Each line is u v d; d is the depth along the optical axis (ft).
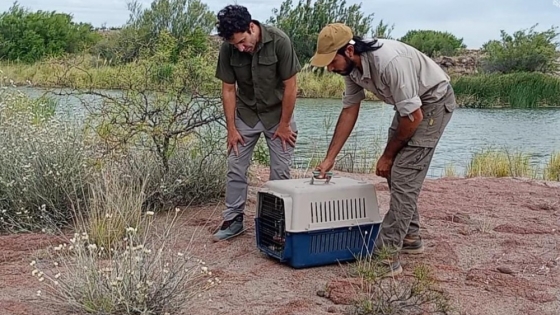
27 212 17.93
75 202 18.58
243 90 17.04
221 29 15.62
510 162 33.17
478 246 17.28
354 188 15.08
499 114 80.12
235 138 17.04
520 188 25.34
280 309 12.89
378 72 13.65
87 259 13.29
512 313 12.96
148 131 19.98
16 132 20.15
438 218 20.11
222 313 12.68
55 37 118.83
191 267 14.48
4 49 112.16
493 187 25.48
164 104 20.24
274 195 15.10
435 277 14.73
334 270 15.01
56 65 27.04
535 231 18.69
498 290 14.08
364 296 13.12
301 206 14.66
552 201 22.90
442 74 14.47
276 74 16.60
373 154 35.73
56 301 12.71
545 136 57.21
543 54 129.80
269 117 17.02
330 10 120.16
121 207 17.01
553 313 13.00
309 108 68.74
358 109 15.42
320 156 33.94
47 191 18.56
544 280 14.80
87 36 120.67
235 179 17.28
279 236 15.35
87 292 12.32
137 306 12.10
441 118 14.44
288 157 17.17
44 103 26.61
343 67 14.06
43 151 19.17
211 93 20.51
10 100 23.44
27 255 15.76
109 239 15.58
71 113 26.07
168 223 18.53
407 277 14.56
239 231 17.57
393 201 14.66
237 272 14.98
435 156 43.68
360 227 15.12
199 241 17.19
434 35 164.04
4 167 18.84
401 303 12.90
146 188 19.65
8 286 13.78
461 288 14.17
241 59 16.46
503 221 19.88
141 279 12.34
